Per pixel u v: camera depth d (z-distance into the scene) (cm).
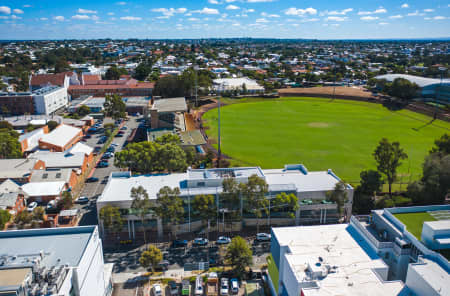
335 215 9944
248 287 7231
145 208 8562
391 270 6372
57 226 9638
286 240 6625
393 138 19050
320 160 15388
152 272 7756
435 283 4856
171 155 11506
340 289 5159
